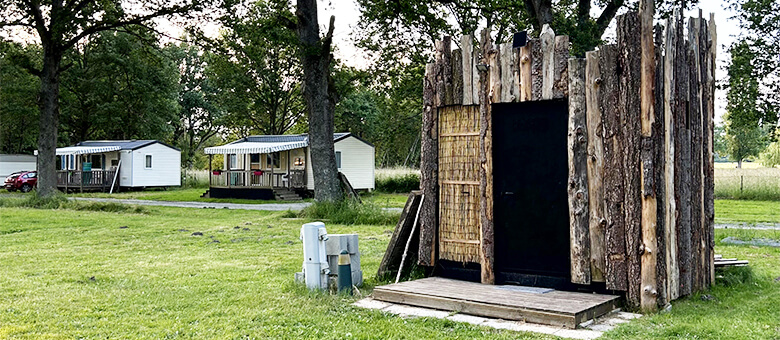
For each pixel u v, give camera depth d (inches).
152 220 781.9
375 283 336.8
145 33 1221.1
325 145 848.3
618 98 274.5
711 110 331.9
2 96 1847.9
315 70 853.8
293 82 1937.7
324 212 778.8
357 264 330.0
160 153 1663.4
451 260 330.6
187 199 1306.6
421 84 1114.7
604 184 277.3
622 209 272.8
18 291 322.0
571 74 285.7
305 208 809.5
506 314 255.4
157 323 255.8
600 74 278.7
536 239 301.9
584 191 282.0
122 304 292.4
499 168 313.1
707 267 322.7
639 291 268.4
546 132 299.3
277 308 280.1
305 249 319.0
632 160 269.3
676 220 287.6
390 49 1029.2
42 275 374.9
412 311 273.4
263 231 637.3
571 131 285.1
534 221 302.7
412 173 1567.4
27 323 256.8
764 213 848.3
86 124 1988.2
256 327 248.5
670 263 278.8
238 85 1878.7
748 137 2827.3
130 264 418.9
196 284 342.0
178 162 1720.0
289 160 1348.4
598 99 279.0
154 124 2014.0
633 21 271.1
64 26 1000.9
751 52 1189.1
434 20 860.0
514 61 305.1
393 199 1232.8
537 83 297.3
